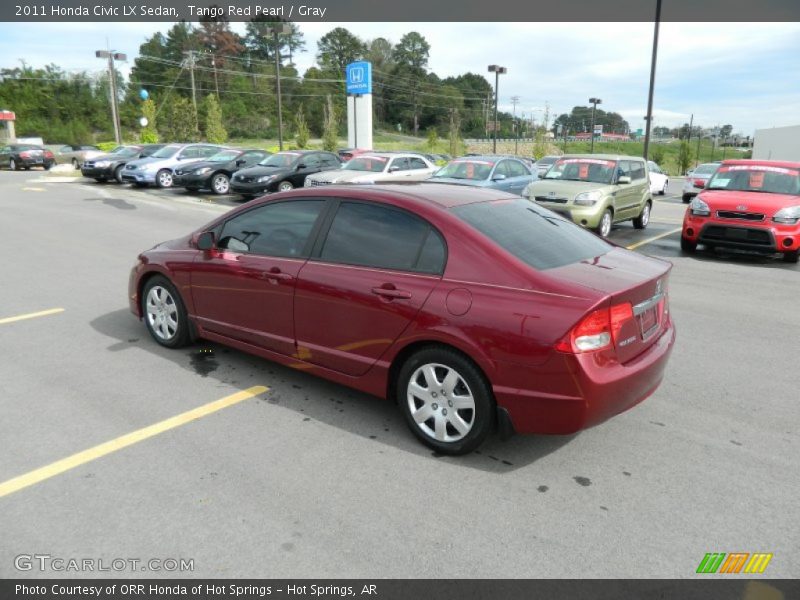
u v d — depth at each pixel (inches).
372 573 106.3
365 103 1631.4
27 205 636.7
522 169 601.0
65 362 201.2
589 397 128.3
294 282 166.4
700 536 117.0
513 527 119.0
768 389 187.8
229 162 788.0
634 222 547.2
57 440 150.2
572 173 507.8
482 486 133.0
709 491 132.0
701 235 409.7
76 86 3339.1
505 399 133.7
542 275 135.6
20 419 160.9
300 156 722.2
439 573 106.5
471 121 5580.7
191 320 202.2
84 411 165.9
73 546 112.5
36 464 139.3
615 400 133.6
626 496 129.8
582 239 165.8
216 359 204.7
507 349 131.0
